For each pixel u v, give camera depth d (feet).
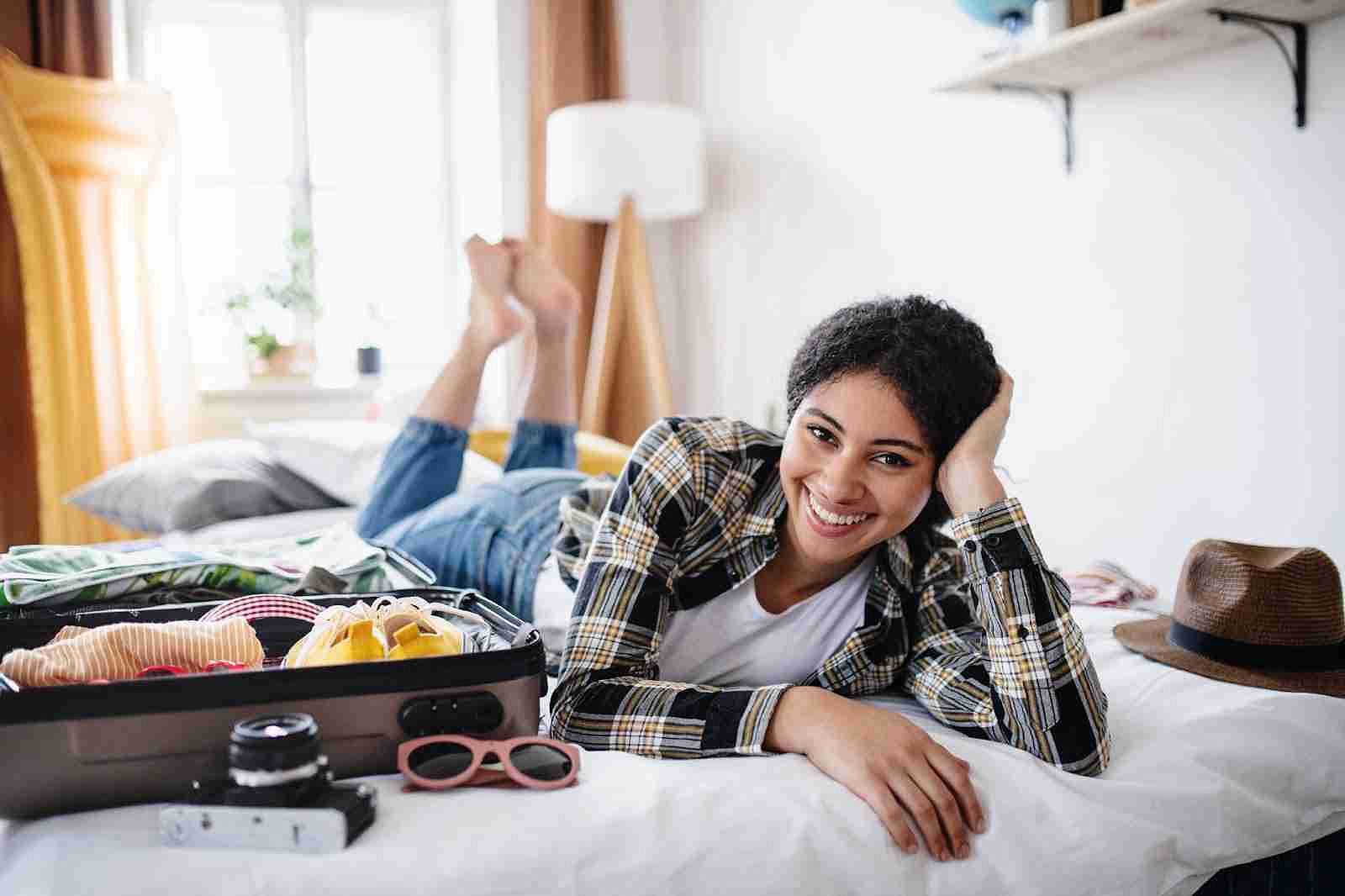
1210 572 4.01
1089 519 7.64
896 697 3.85
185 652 3.07
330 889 2.27
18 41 10.84
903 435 3.16
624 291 11.68
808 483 3.32
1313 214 6.04
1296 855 3.34
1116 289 7.30
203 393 11.89
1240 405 6.52
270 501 9.06
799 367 3.38
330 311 13.05
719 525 3.67
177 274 11.43
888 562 3.78
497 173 12.49
